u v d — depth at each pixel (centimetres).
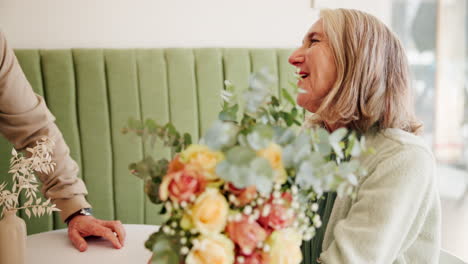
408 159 89
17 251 90
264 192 61
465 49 430
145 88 200
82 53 193
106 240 120
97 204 199
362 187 93
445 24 424
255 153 61
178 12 209
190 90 205
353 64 95
